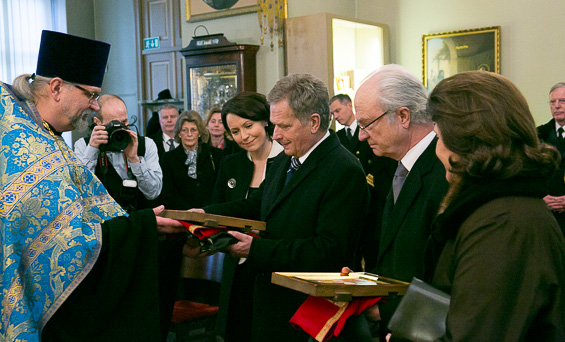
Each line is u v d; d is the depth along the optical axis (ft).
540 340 4.00
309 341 5.99
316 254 6.98
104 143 11.69
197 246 8.46
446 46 24.43
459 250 4.18
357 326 5.74
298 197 7.42
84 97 7.66
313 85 7.36
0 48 30.48
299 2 24.22
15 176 6.65
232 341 8.63
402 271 5.92
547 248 3.98
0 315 6.51
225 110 9.25
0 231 6.57
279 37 23.61
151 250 7.29
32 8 31.50
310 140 7.46
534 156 4.16
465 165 4.28
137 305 7.20
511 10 23.16
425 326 4.30
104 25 33.96
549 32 22.44
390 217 6.26
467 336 3.89
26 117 7.02
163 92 29.55
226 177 9.88
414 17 25.49
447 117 4.33
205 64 24.94
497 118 4.17
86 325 6.99
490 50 23.48
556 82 22.39
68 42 7.43
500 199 4.11
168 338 14.10
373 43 25.03
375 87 6.15
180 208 15.16
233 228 7.39
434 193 5.79
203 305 11.41
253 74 24.11
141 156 12.65
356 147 18.04
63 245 6.64
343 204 7.14
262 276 7.55
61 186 6.79
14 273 6.50
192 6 26.21
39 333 6.66
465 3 24.17
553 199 14.99
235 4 24.71
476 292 3.93
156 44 30.99
